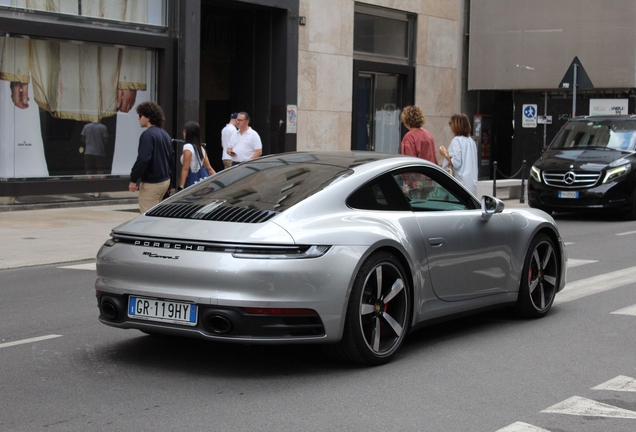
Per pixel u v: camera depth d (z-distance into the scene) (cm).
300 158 660
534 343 656
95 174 1784
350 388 527
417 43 2673
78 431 444
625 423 466
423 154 1174
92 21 1747
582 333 692
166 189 1156
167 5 1892
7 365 581
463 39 2880
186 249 539
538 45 2753
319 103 2316
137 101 1858
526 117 2473
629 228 1558
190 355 608
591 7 2661
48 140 1697
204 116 2244
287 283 521
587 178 1686
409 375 560
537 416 476
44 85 1683
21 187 1642
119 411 479
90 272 1012
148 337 666
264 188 602
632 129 1784
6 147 1628
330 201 575
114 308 561
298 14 2219
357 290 553
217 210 573
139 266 549
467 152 1224
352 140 2475
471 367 582
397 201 619
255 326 518
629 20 2616
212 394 513
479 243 668
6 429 446
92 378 548
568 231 1505
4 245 1198
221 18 2197
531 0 2748
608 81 2656
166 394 512
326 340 541
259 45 2216
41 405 489
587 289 896
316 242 538
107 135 1805
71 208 1706
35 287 908
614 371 575
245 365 582
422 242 612
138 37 1820
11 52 1627
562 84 2003
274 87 2211
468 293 662
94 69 1770
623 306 807
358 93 2517
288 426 454
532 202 1755
